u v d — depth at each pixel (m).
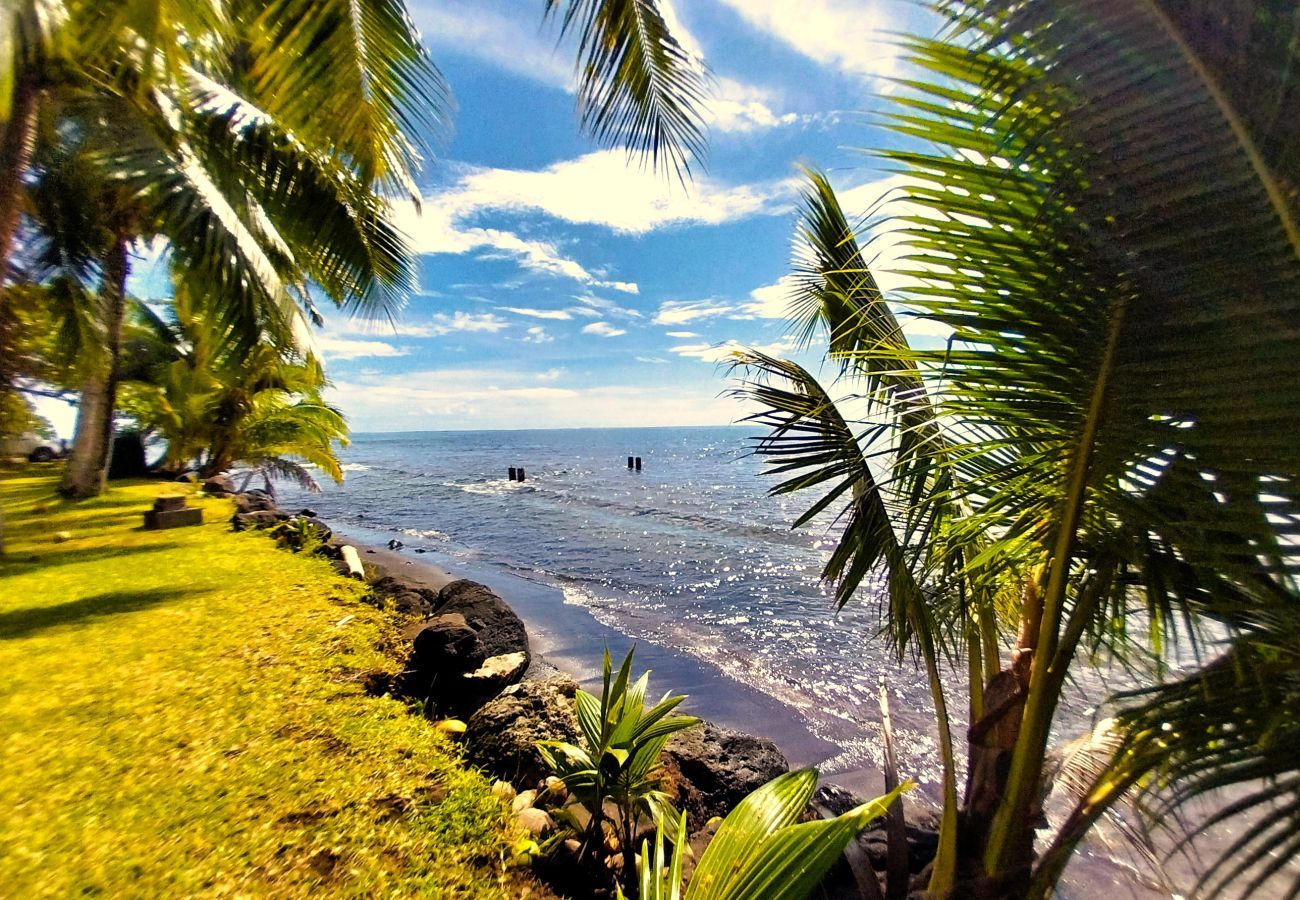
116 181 5.17
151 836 2.20
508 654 4.63
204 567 6.43
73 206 7.32
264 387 14.21
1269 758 1.15
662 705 2.63
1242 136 0.93
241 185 5.93
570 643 7.23
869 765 4.48
